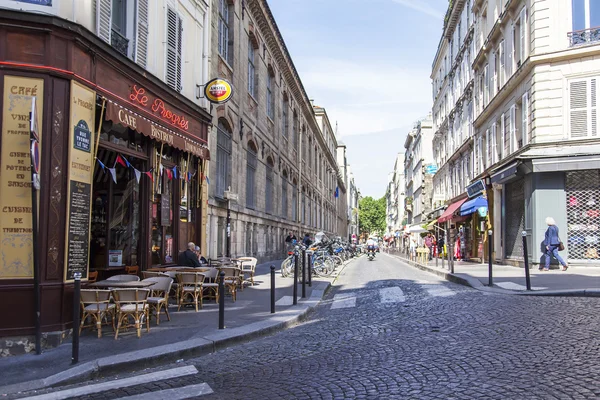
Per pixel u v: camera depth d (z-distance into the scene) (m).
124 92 9.33
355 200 135.38
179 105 12.06
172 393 5.07
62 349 6.80
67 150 7.39
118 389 5.32
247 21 20.97
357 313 9.84
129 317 8.63
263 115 24.44
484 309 8.98
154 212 11.40
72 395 5.13
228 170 18.08
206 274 10.84
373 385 4.95
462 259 31.03
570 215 17.17
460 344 6.42
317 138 48.88
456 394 4.49
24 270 6.95
